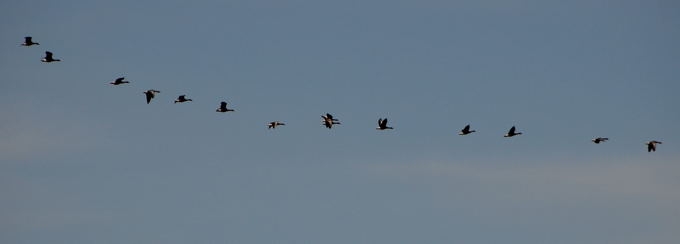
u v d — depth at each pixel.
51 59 121.88
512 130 126.00
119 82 121.75
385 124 122.69
